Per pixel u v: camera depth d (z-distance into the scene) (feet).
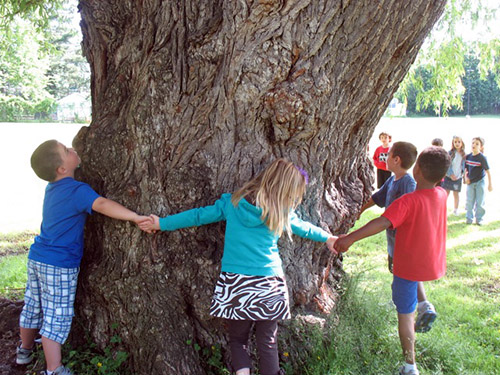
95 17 10.18
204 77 8.87
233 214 8.51
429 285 16.48
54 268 9.09
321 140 9.61
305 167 9.70
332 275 12.56
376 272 17.19
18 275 16.67
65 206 9.09
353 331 10.36
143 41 9.66
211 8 9.11
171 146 9.21
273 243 8.58
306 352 9.63
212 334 9.34
